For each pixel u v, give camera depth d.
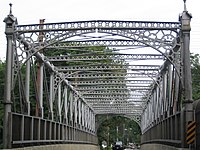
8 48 18.08
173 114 20.03
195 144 15.73
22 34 19.09
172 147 19.23
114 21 18.92
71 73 29.16
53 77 27.22
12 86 18.05
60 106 29.19
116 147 61.69
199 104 15.67
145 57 26.38
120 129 117.44
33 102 35.47
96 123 62.84
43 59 23.39
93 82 37.03
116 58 26.12
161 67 27.72
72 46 23.00
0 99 36.69
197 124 15.71
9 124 16.94
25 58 18.91
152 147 32.91
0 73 37.84
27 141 18.55
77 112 40.50
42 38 19.17
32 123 19.59
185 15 17.84
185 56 17.47
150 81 37.00
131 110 57.00
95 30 18.97
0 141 29.48
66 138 30.33
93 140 55.44
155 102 33.88
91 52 24.97
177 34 18.73
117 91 42.53
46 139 22.75
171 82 23.14
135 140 123.25
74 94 37.97
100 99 46.97
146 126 45.28
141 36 18.95
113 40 21.31
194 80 46.72
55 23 19.09
